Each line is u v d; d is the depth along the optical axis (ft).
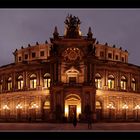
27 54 378.73
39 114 326.03
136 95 358.84
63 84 296.71
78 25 316.81
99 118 322.55
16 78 355.36
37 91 328.90
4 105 361.71
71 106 300.81
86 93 295.07
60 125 239.50
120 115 338.54
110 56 377.09
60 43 306.14
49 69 328.49
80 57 308.19
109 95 332.19
